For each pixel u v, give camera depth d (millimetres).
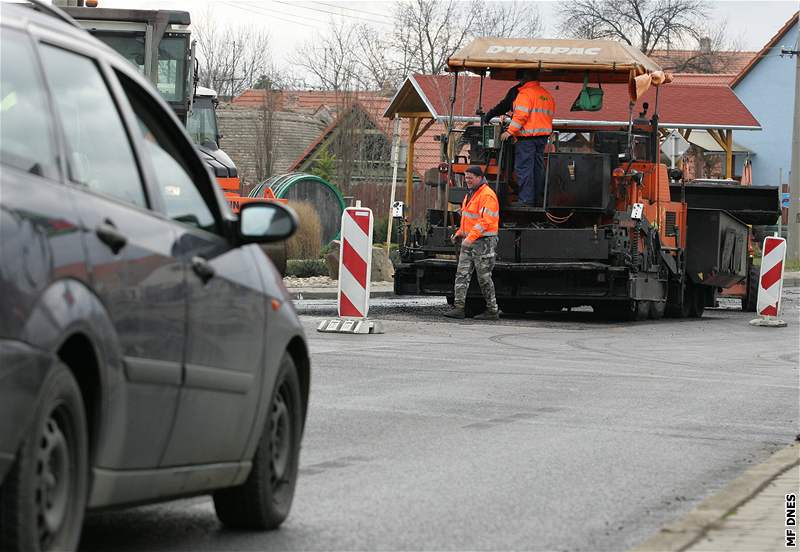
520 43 55188
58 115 11852
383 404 27281
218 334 13953
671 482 19641
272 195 68250
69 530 11281
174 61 51156
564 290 53750
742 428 25500
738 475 20375
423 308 60969
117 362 11773
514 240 54438
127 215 12516
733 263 64438
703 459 21797
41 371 10469
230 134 137500
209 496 17750
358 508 17078
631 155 54875
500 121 56281
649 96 99062
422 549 14922
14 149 11125
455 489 18531
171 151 14211
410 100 83562
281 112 155250
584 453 22016
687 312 62500
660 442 23453
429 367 34562
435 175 59094
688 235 61625
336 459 20766
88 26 49688
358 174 123062
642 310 57031
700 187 68375
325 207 94312
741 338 48719
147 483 12711
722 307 74188
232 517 15500
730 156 103438
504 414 26422
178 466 13352
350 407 26719
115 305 11797
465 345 41469
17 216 10586
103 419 11656
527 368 35188
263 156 127500
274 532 15602
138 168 13164
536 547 15195
